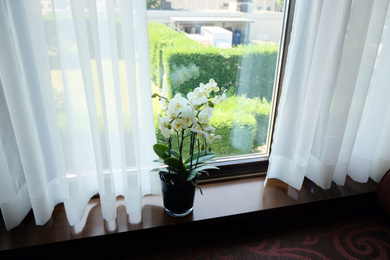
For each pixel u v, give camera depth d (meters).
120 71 0.88
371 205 1.40
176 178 1.07
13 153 0.97
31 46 0.86
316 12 1.00
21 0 0.80
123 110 0.93
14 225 1.03
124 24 0.83
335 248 1.18
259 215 1.21
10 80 0.82
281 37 1.27
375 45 1.09
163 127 0.92
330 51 1.06
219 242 1.20
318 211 1.31
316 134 1.28
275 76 1.34
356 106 1.19
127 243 1.09
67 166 0.97
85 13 0.80
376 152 1.37
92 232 1.05
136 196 1.08
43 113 0.97
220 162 1.40
